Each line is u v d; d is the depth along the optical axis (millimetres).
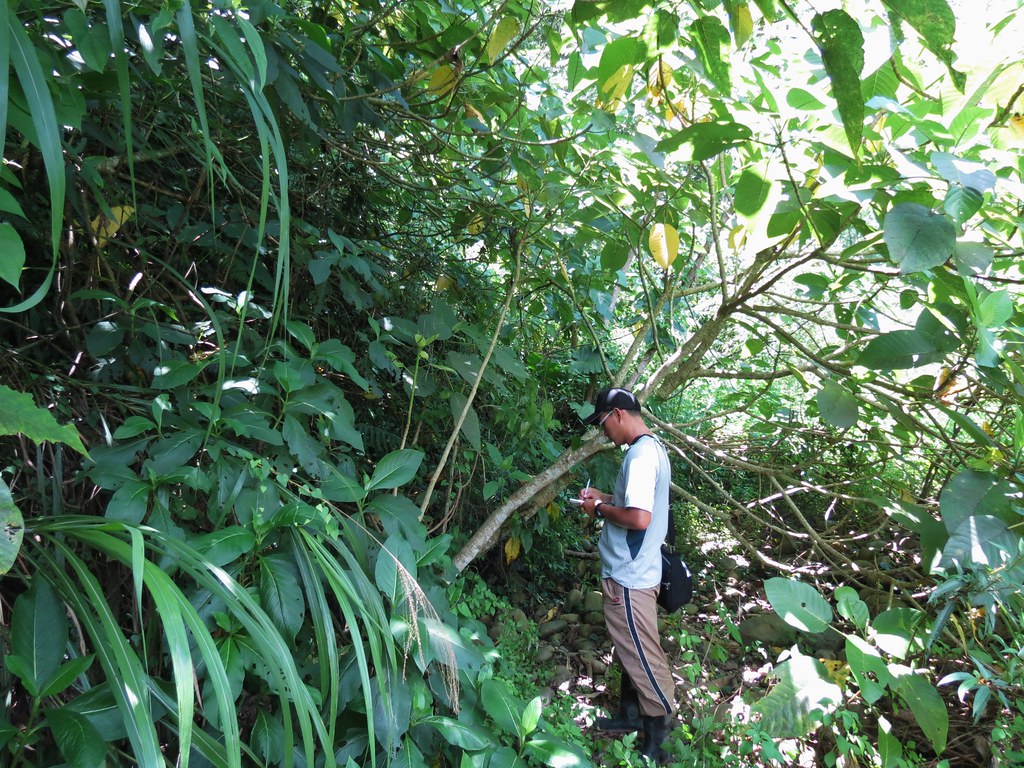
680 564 3113
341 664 1812
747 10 1732
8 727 1189
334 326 3094
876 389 2812
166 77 1859
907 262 1658
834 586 4055
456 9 2553
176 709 1264
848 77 1244
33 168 1931
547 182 2846
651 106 2830
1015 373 2033
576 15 1927
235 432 1982
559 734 2344
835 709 2359
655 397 3352
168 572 1465
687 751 2508
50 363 2062
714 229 3029
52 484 1708
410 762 1691
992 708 2809
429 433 3477
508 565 4250
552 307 4387
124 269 2277
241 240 2451
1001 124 1912
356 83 2502
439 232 3805
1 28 822
